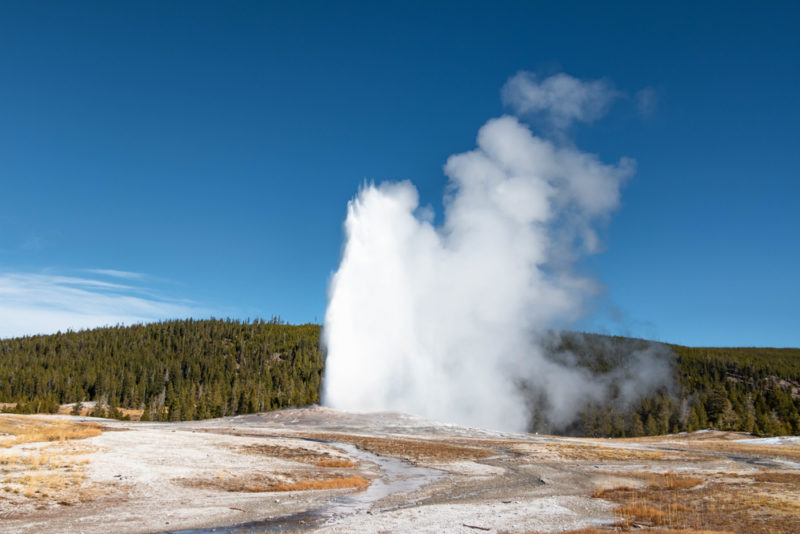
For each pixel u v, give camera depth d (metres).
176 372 179.25
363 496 29.05
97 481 27.55
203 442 47.12
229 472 34.12
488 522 21.86
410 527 20.64
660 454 61.31
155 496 26.12
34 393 153.00
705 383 179.25
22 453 32.53
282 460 41.69
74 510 22.31
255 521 21.73
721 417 135.38
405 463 45.97
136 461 33.84
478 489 33.19
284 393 145.50
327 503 26.41
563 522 22.34
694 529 20.81
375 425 81.94
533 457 54.53
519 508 25.39
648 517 23.72
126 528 19.73
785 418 138.38
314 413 90.12
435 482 35.78
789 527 21.27
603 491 31.98
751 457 60.25
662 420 146.00
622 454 59.94
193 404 131.25
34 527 19.19
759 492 31.20
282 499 27.05
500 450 60.12
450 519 22.30
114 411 124.06
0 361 182.88
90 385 161.75
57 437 40.56
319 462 42.03
